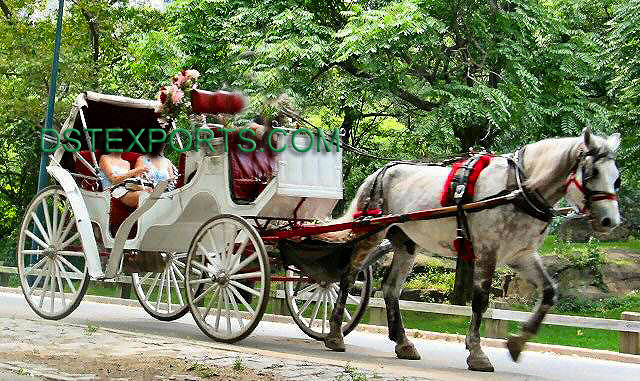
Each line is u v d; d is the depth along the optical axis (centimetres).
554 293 940
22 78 2612
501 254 937
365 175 2130
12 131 2756
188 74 1160
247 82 1249
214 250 1083
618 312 2005
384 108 2080
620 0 1983
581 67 1859
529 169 927
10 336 937
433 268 2198
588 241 2366
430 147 1778
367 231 1050
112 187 1197
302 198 1065
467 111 1736
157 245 1196
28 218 1273
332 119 2159
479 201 944
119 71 2681
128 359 807
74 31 2725
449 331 1677
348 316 1187
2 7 2798
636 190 2411
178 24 2030
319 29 1862
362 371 812
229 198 1073
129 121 1289
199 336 1139
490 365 932
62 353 829
